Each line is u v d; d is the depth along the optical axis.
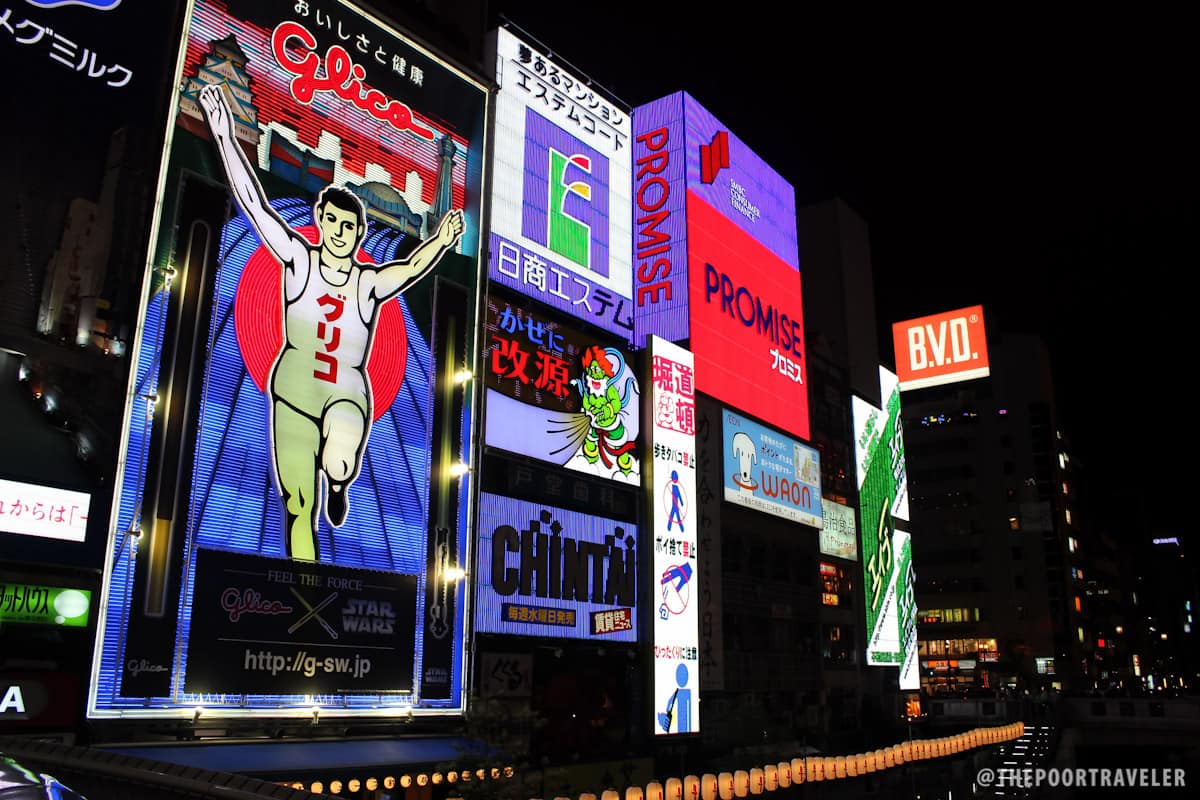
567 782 35.16
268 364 28.03
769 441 58.38
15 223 23.08
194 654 24.78
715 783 27.97
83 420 23.64
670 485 45.16
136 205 25.56
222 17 28.83
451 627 31.72
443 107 35.72
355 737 27.75
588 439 41.53
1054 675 113.31
